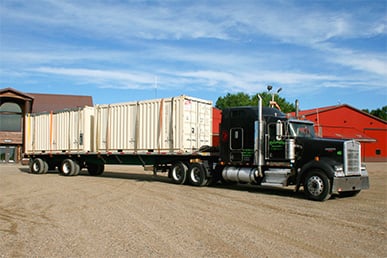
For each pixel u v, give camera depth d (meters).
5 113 44.72
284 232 7.77
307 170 12.93
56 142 23.72
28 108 44.97
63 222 8.73
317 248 6.61
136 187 16.11
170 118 17.61
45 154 24.47
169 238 7.23
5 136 44.28
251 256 6.11
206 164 16.64
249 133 15.02
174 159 17.91
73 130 22.53
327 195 12.16
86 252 6.34
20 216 9.54
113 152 19.89
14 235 7.57
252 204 11.47
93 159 21.89
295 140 13.66
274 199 12.62
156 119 18.14
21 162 43.59
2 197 13.09
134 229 7.98
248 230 7.92
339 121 51.50
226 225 8.39
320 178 12.41
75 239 7.19
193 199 12.44
